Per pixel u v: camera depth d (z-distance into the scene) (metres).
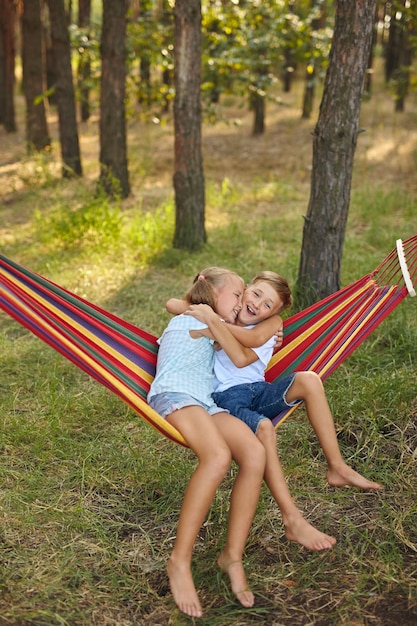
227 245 8.26
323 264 5.70
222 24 11.55
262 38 11.50
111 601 3.06
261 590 3.12
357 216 9.34
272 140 14.45
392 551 3.31
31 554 3.32
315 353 3.73
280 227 8.96
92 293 6.86
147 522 3.62
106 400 4.77
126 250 8.08
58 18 11.66
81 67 13.32
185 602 2.83
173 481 3.90
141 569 3.27
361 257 7.59
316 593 3.10
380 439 4.26
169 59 11.56
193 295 3.61
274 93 19.47
